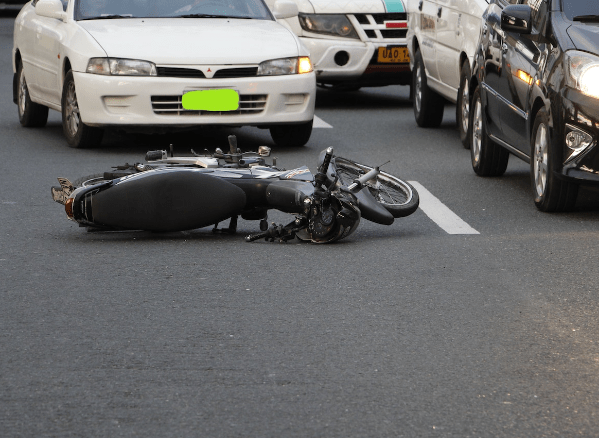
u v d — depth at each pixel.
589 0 15.63
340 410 7.53
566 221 14.51
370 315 9.85
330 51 27.98
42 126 24.75
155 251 12.34
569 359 8.67
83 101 19.88
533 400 7.75
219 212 12.59
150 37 20.08
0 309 9.97
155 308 10.02
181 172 12.52
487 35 18.22
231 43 20.14
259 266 11.63
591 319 9.80
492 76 17.58
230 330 9.36
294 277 11.18
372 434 7.11
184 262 11.80
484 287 10.89
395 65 28.27
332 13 28.00
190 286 10.80
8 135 23.08
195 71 19.66
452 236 13.45
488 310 10.06
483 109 17.98
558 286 10.96
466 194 16.69
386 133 23.92
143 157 20.08
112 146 21.61
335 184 12.71
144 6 21.72
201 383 8.05
